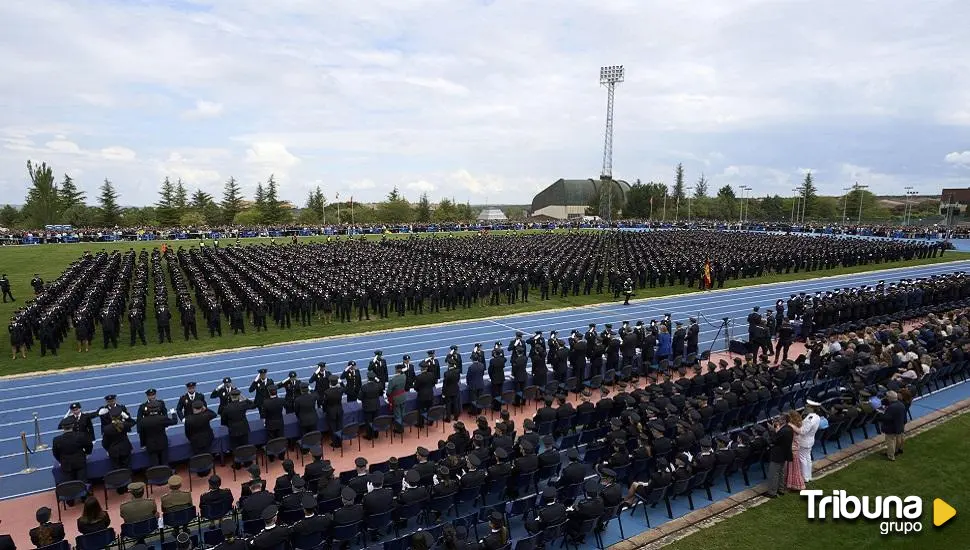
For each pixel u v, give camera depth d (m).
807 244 58.41
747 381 16.06
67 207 119.31
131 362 24.08
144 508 10.20
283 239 79.50
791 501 12.71
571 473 11.67
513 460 12.31
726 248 54.50
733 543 10.98
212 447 14.11
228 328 30.50
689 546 10.91
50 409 18.94
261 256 48.59
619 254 50.88
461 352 25.81
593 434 14.94
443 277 36.19
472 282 35.47
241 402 14.41
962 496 12.73
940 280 34.88
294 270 39.62
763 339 23.14
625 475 12.62
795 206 149.62
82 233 74.94
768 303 37.03
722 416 15.25
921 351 19.62
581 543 11.06
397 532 11.04
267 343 27.19
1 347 26.44
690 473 12.00
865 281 45.94
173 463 14.48
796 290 41.94
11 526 11.98
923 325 24.19
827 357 20.31
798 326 27.28
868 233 88.56
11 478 14.15
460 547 8.93
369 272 38.22
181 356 25.03
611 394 20.08
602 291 41.97
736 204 160.75
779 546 10.87
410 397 17.44
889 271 51.00
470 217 145.50
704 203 159.75
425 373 16.83
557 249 53.25
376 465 12.80
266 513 9.04
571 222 107.50
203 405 13.71
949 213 101.88
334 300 31.97
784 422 13.79
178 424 15.51
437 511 11.23
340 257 47.94
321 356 25.17
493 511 11.17
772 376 17.25
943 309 31.23
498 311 34.78
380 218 133.25
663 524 11.81
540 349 19.38
